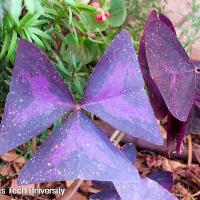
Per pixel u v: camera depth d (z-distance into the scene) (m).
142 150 0.25
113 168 0.13
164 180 0.19
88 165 0.13
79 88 0.19
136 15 0.25
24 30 0.17
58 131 0.14
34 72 0.13
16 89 0.13
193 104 0.16
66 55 0.21
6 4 0.14
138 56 0.16
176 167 0.24
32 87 0.13
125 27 0.25
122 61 0.14
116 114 0.14
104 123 0.24
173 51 0.15
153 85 0.16
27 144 0.21
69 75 0.19
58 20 0.19
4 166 0.23
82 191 0.23
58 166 0.13
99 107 0.14
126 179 0.13
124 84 0.14
